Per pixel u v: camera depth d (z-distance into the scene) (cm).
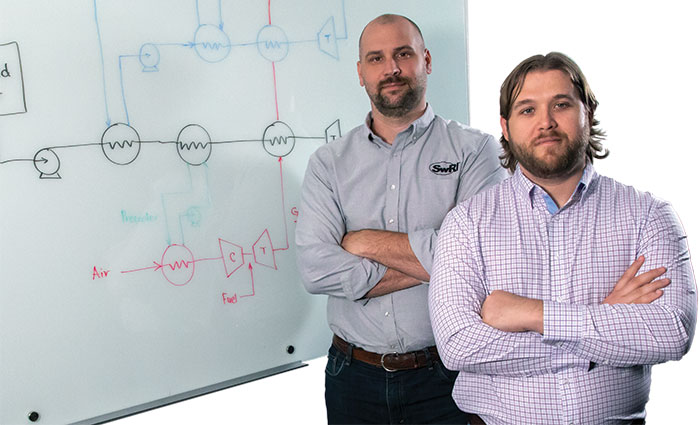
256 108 197
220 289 191
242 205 195
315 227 188
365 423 191
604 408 143
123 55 173
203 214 188
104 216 171
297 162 207
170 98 181
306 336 211
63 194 165
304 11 207
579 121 146
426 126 192
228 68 191
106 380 173
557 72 147
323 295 215
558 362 141
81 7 166
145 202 177
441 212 190
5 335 159
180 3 182
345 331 190
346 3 217
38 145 162
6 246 158
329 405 198
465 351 145
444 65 243
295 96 206
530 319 140
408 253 179
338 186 191
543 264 149
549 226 150
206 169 188
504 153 175
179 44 182
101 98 170
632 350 136
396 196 189
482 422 153
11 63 158
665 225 146
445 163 191
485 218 154
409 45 188
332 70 214
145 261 178
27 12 159
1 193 157
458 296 150
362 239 183
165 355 182
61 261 166
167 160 181
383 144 192
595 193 151
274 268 203
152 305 179
